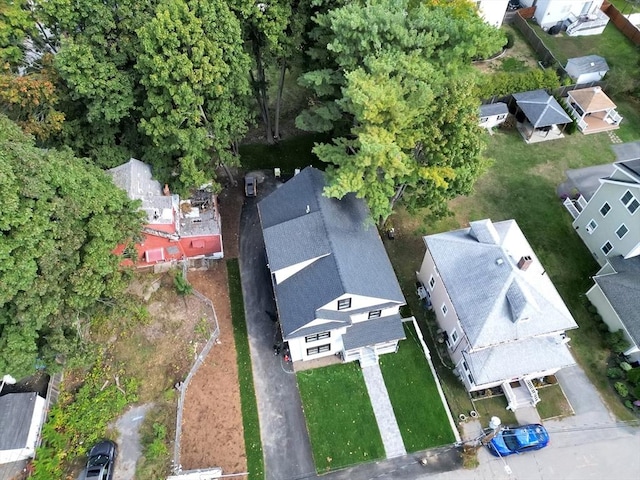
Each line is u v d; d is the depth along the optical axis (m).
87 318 34.38
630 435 33.22
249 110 44.00
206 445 32.28
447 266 34.97
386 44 35.31
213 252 41.44
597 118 53.28
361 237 35.88
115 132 40.69
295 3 40.12
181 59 33.03
